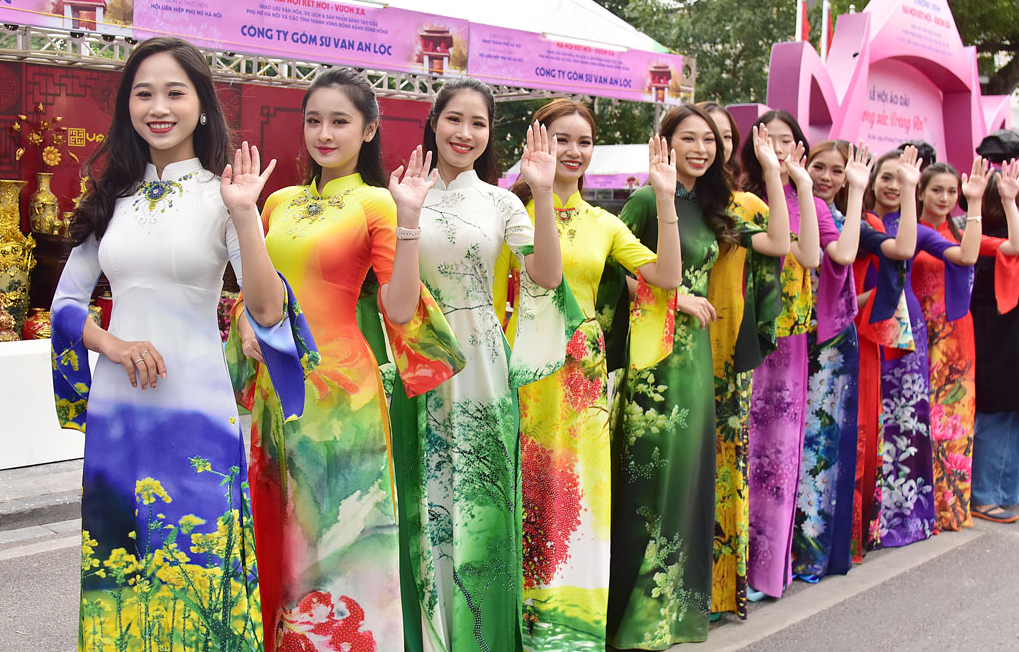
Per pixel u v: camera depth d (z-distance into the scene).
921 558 4.79
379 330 3.01
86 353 2.59
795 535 4.43
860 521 4.66
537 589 3.35
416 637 3.06
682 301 3.54
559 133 3.32
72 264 2.60
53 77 7.77
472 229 3.05
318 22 6.82
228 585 2.51
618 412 3.62
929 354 5.24
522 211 3.15
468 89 3.09
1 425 5.77
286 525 2.81
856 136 7.59
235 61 8.48
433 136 3.17
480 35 7.62
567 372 3.32
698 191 3.71
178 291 2.50
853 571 4.58
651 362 3.47
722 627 3.87
